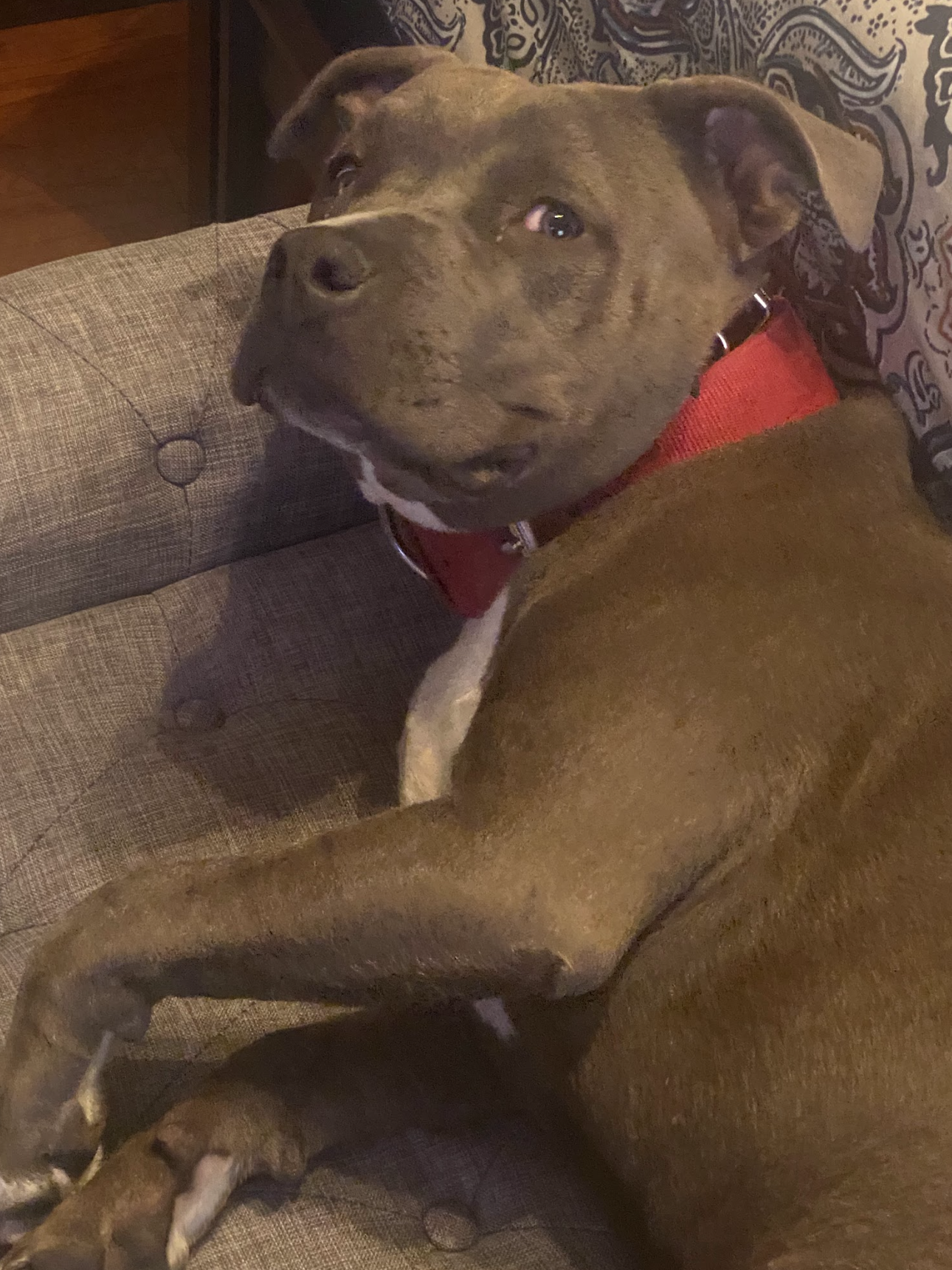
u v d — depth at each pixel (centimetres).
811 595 66
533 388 66
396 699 87
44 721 83
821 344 78
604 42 83
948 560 68
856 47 69
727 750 64
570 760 64
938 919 63
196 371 86
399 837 65
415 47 76
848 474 69
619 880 63
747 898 65
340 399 64
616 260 67
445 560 77
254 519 91
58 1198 70
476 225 66
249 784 82
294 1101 73
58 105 160
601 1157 70
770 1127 63
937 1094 61
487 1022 77
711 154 69
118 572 89
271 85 135
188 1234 70
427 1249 71
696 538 67
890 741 65
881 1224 61
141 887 67
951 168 67
